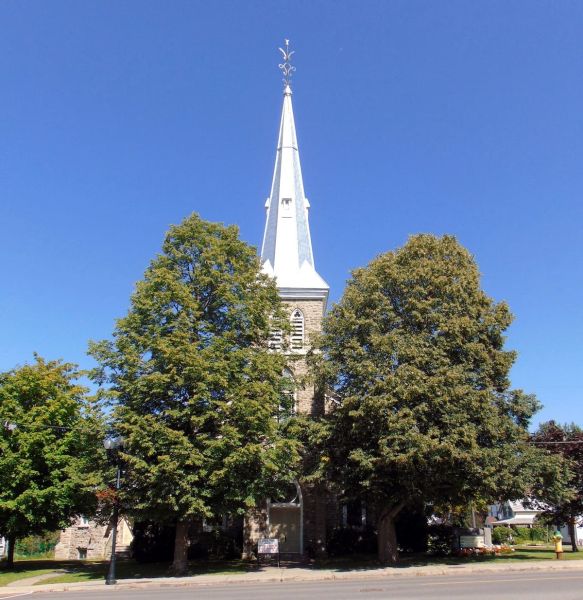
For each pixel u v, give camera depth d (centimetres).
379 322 3005
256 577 2567
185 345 2731
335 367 3028
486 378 2959
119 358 2841
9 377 3362
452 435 2625
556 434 3906
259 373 2906
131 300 2980
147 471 2634
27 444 3142
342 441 2970
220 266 3122
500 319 3141
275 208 4622
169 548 3425
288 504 3741
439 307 3011
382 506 3091
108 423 2770
